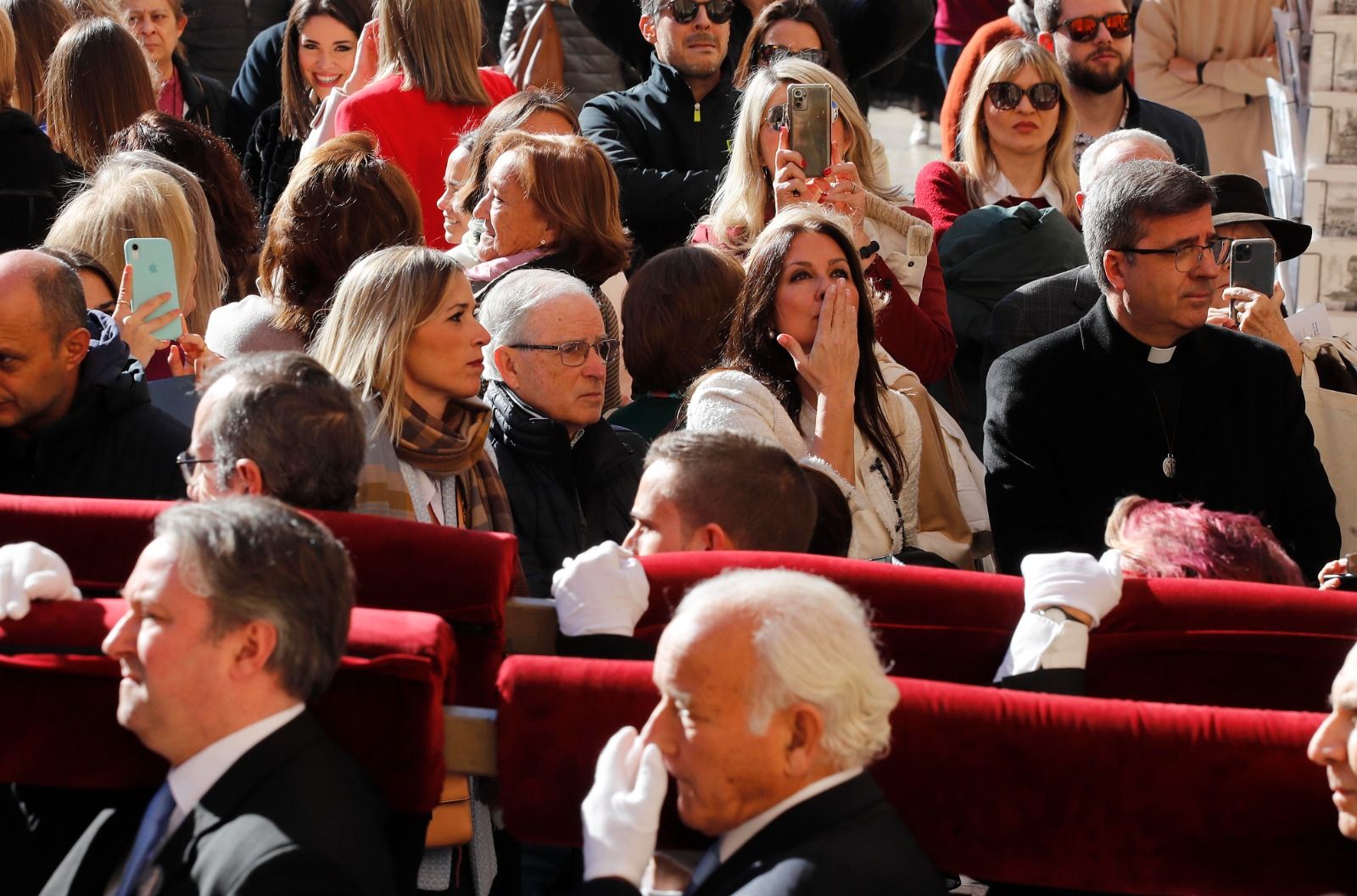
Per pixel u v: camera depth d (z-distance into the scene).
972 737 3.73
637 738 3.76
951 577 4.36
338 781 3.76
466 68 9.89
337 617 3.79
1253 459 7.08
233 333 6.91
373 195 6.93
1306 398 7.93
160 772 4.04
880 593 4.30
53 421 5.73
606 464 6.50
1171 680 4.33
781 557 4.36
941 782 3.75
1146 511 4.75
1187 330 6.92
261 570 3.67
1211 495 7.02
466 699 4.27
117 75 9.50
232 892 3.53
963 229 9.22
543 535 6.22
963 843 3.77
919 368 8.16
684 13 10.12
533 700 3.83
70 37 9.54
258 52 12.66
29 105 10.52
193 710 3.71
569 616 4.21
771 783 3.62
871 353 6.82
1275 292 8.09
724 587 3.68
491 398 6.48
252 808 3.67
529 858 5.49
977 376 9.09
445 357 5.68
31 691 4.04
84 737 4.05
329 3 11.43
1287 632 4.27
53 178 9.03
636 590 4.24
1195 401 7.06
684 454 4.88
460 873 5.03
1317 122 10.73
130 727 3.76
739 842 3.67
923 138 16.06
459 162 9.15
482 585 4.18
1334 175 10.73
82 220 7.05
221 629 3.66
